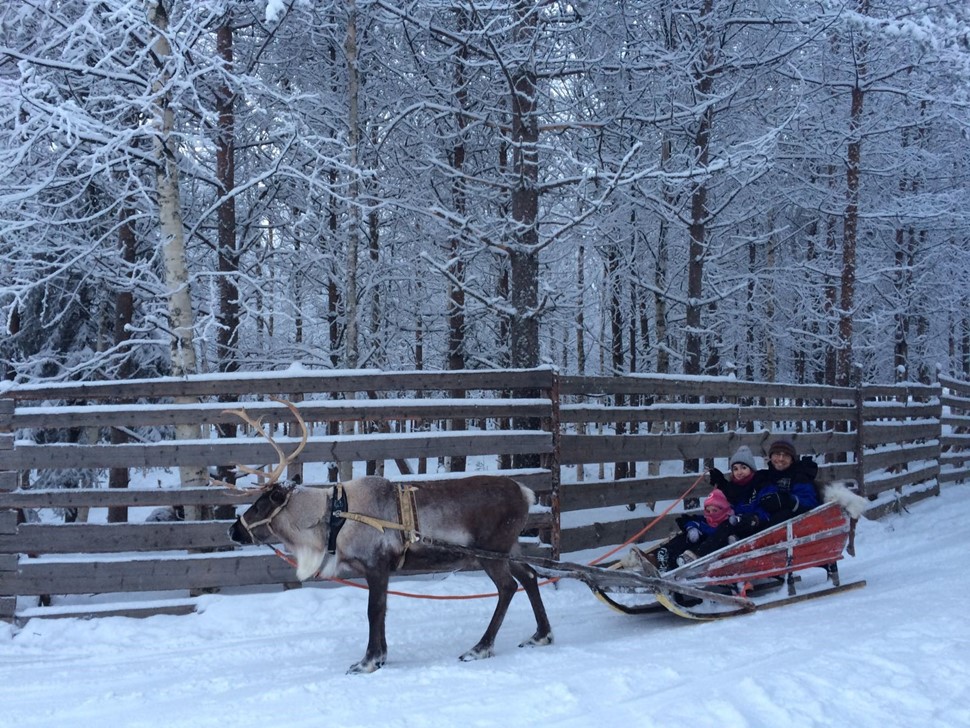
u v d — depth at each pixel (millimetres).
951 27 11961
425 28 9992
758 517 7094
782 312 18719
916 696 4387
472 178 10344
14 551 6930
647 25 12211
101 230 10805
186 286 8422
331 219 13070
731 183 14727
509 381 8109
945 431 18719
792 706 4344
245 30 11945
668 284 15961
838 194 14594
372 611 5668
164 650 6246
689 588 6316
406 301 14438
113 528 7059
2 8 8406
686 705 4410
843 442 11516
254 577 7285
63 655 6184
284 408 7477
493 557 5812
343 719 4570
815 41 13344
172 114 8570
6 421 6984
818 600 7199
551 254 14234
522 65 10125
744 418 10258
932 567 8328
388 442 7637
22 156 7668
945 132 17234
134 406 7219
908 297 19203
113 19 8008
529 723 4367
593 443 8594
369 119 12031
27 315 11586
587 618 7051
